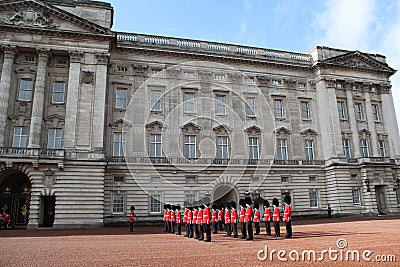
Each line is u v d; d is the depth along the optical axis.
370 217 43.41
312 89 51.31
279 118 48.22
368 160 48.22
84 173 35.41
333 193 46.66
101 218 34.91
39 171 34.38
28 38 37.62
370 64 53.78
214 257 12.61
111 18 44.25
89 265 11.30
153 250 15.12
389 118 53.16
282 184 45.47
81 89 38.00
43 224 35.53
